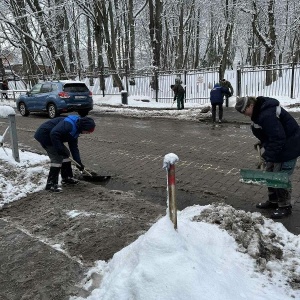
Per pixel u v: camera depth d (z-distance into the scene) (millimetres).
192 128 11648
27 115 16891
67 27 29688
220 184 5891
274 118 4094
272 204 4824
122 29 35406
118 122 13711
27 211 4879
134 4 33156
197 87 20609
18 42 28391
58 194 5449
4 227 4371
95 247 3789
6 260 3598
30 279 3258
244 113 4270
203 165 7031
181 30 32906
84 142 9750
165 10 31531
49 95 15523
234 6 25969
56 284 3158
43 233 4180
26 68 33688
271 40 24312
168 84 22484
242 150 8148
